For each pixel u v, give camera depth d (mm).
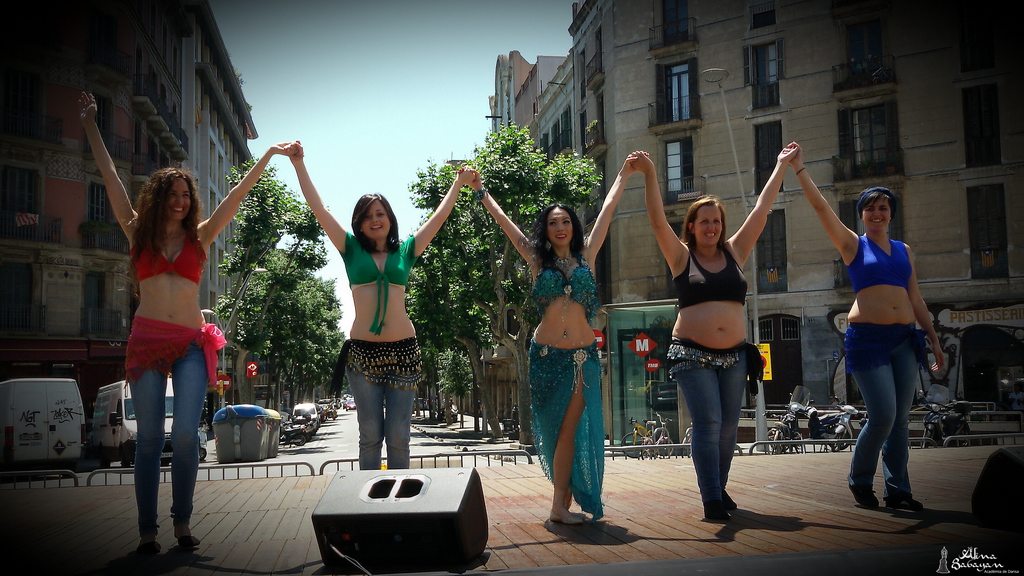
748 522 3992
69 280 29891
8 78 28469
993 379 25297
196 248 3902
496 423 34250
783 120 28812
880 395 4441
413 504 2936
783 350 28391
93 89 30938
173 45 41375
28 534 4227
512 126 26203
